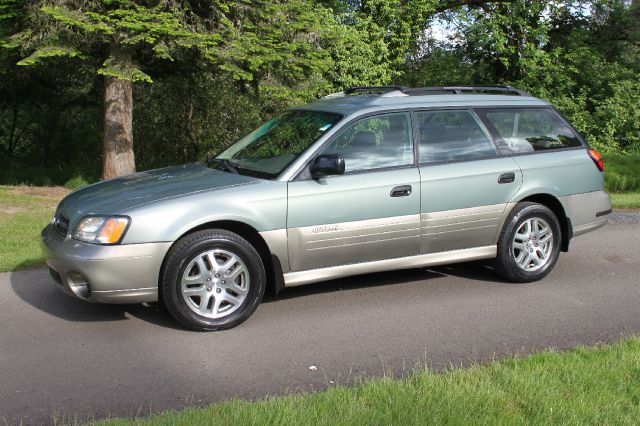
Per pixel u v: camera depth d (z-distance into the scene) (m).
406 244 5.98
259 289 5.40
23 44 12.00
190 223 5.12
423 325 5.43
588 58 22.11
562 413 3.48
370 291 6.36
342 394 3.79
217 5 13.19
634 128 21.56
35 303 5.92
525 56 21.41
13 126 22.34
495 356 4.74
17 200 12.12
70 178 18.81
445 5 21.28
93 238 5.04
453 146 6.25
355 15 18.56
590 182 6.90
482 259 6.45
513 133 6.62
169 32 11.48
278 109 18.55
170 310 5.17
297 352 4.84
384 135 5.98
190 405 3.97
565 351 4.70
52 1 11.70
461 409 3.52
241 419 3.40
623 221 10.05
